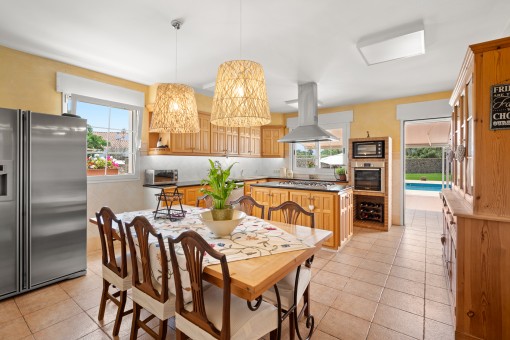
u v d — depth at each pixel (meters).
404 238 4.15
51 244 2.52
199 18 2.30
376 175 4.75
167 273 1.50
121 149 4.04
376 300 2.30
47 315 2.05
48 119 2.47
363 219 5.19
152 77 3.90
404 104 4.93
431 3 2.07
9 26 2.45
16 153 2.29
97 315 2.06
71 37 2.66
